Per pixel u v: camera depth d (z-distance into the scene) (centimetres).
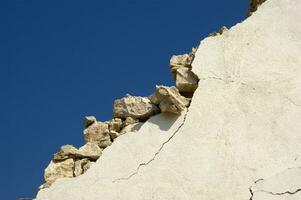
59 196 1309
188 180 1266
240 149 1282
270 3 1420
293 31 1389
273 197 1238
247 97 1330
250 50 1375
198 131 1305
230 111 1318
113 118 1424
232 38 1389
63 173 1361
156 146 1307
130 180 1290
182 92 1370
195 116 1316
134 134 1330
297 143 1280
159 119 1337
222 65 1362
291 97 1326
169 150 1298
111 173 1304
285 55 1367
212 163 1273
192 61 1368
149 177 1284
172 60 1399
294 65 1358
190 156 1285
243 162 1270
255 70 1354
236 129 1302
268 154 1275
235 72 1354
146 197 1268
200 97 1332
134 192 1277
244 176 1257
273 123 1302
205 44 1387
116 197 1280
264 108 1318
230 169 1266
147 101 1377
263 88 1337
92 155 1374
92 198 1289
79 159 1384
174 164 1284
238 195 1245
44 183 1353
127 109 1394
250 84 1341
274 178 1252
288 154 1271
